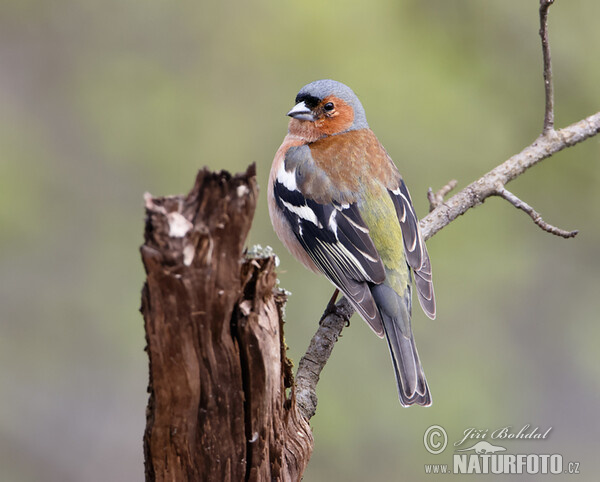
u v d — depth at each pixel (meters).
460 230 12.29
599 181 12.82
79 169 13.81
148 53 14.27
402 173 12.78
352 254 7.64
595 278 13.22
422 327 12.34
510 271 12.42
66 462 12.91
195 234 4.43
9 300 13.10
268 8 13.66
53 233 13.43
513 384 12.65
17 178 13.44
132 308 13.29
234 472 4.98
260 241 12.56
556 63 13.07
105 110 13.91
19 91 14.53
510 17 13.17
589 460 12.60
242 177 4.47
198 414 4.85
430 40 13.27
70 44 14.73
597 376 12.95
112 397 13.16
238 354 4.80
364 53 13.11
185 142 13.62
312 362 6.87
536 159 8.08
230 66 13.74
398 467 10.95
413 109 12.80
